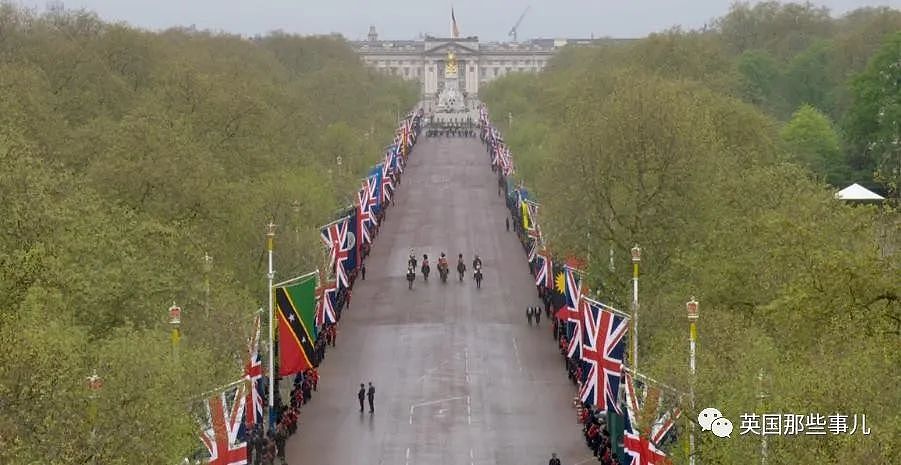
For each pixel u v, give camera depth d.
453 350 185.75
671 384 100.06
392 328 199.75
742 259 126.81
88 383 86.12
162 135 170.00
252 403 125.25
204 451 104.06
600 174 159.75
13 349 82.19
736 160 178.88
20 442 76.12
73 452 79.56
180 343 109.44
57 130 195.38
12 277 100.31
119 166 157.50
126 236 128.75
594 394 126.00
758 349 97.19
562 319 178.88
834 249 103.50
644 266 152.50
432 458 137.12
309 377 163.00
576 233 162.12
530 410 155.88
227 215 164.88
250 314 132.12
